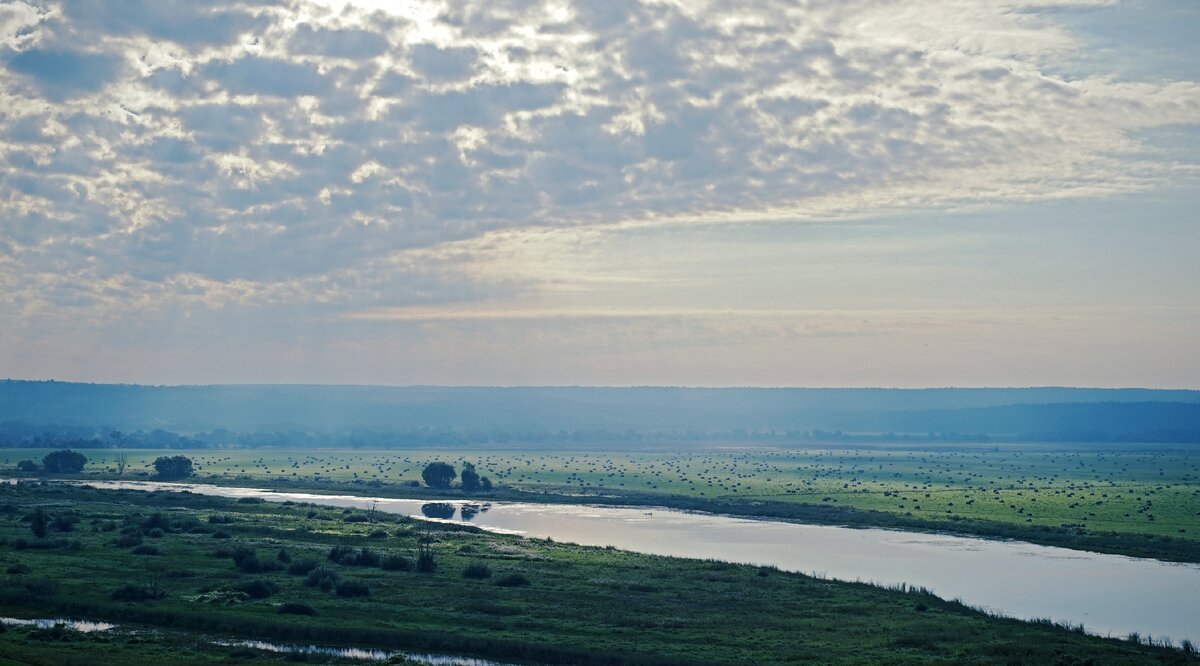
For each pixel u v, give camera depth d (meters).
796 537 190.62
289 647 97.75
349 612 109.00
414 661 91.00
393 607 111.69
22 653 89.38
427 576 130.62
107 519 185.25
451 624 104.44
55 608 109.75
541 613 109.44
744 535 194.00
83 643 94.56
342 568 135.62
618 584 125.88
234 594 114.12
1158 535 178.75
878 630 103.00
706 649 95.25
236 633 102.31
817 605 115.44
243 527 178.62
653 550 170.25
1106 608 118.38
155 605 109.81
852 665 89.12
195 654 92.19
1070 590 130.62
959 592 128.88
